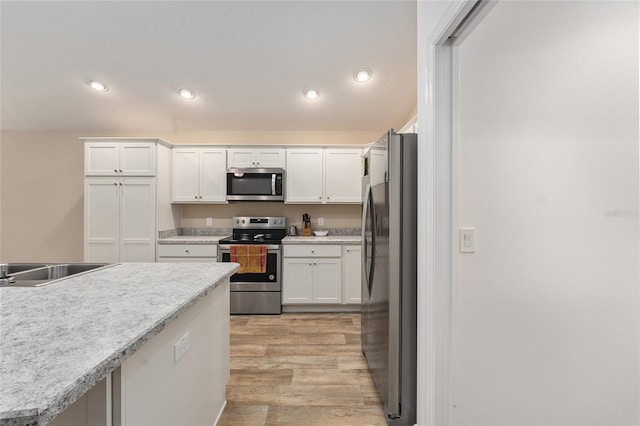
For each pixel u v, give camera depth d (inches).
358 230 162.7
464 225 56.1
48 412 20.9
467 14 45.7
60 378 23.8
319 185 149.8
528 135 57.0
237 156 148.6
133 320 36.3
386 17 97.9
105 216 134.2
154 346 40.2
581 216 57.7
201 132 160.1
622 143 58.1
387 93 131.5
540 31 57.3
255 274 136.5
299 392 77.5
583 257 57.7
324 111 143.9
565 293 57.7
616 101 58.0
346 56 112.3
